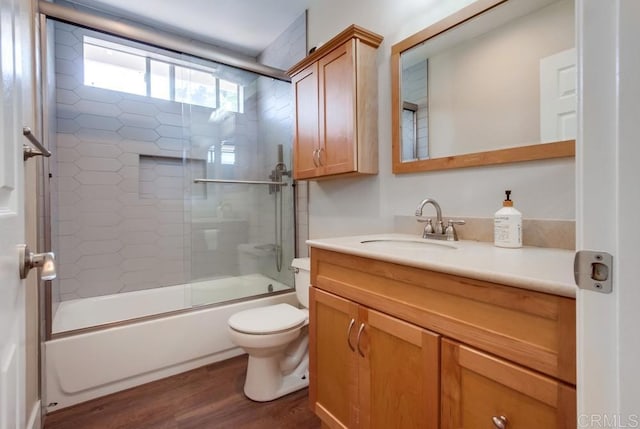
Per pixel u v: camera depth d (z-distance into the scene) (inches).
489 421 28.2
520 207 46.0
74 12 67.8
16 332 25.9
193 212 97.7
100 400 64.9
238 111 104.7
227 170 103.2
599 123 15.8
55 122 86.6
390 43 65.3
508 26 47.1
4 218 22.5
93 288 94.9
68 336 64.5
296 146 81.2
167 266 106.9
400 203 63.9
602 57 15.6
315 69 73.8
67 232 90.9
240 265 105.0
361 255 42.6
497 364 27.5
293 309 73.5
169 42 80.7
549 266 30.0
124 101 99.1
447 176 55.6
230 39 107.0
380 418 39.9
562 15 41.8
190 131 97.6
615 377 15.2
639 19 14.2
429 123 58.0
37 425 54.9
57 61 88.7
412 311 35.6
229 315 83.7
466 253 38.6
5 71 22.9
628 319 14.6
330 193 83.7
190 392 67.9
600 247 15.8
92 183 94.6
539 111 43.8
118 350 68.5
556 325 23.9
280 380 68.4
